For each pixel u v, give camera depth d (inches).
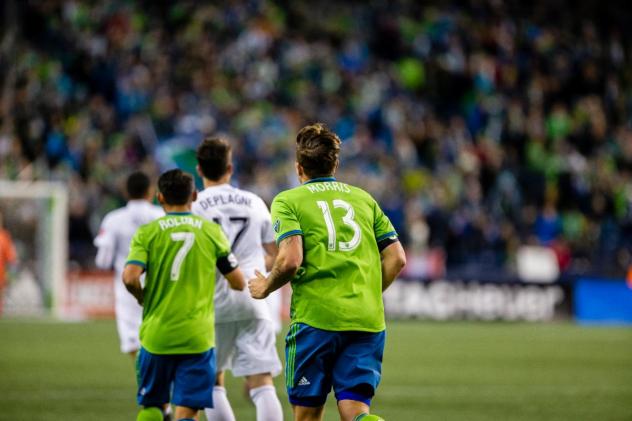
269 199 2878.9
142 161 2962.6
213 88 3393.2
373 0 4160.9
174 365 798.5
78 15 3474.4
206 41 3585.1
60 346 1870.1
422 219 2938.0
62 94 3193.9
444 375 1577.3
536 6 4281.5
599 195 3321.9
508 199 3174.2
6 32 3358.8
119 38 3454.7
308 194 726.5
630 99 3993.6
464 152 3294.8
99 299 2605.8
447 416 1159.6
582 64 4001.0
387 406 1235.9
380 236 738.8
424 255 2864.2
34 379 1424.7
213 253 823.7
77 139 2970.0
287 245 702.5
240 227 895.1
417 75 3794.3
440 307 2795.3
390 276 736.3
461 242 2962.6
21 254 2497.5
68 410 1151.6
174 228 815.7
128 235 1134.4
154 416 799.1
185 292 803.4
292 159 3142.2
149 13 3671.3
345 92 3624.5
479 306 2819.9
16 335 2062.0
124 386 1364.4
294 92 3548.2
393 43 3890.3
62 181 2822.3
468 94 3774.6
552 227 3161.9
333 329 693.3
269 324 884.0
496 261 2977.4
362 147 3238.2
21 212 2500.0
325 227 713.6
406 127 3449.8
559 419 1147.3
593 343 2186.3
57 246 2516.0
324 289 701.9
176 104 3235.7
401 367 1685.5
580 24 4264.3
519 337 2306.8
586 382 1509.6
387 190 3034.0
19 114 3026.6
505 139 3580.2
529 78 3949.3
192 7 3715.6
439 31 4052.7
